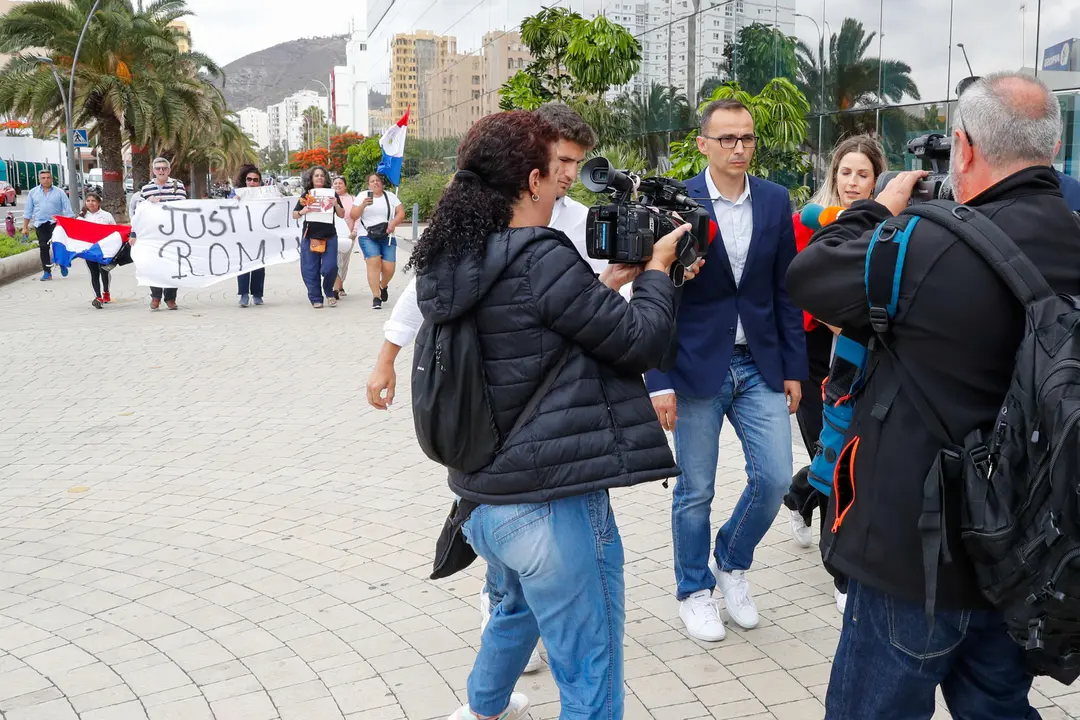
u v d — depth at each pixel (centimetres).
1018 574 180
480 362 223
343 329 1082
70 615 391
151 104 3228
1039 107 195
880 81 1070
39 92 3061
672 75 1572
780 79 923
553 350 222
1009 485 181
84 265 1895
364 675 338
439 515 501
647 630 368
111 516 509
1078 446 165
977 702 216
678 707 314
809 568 425
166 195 1191
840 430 223
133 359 916
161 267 1191
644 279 237
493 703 276
